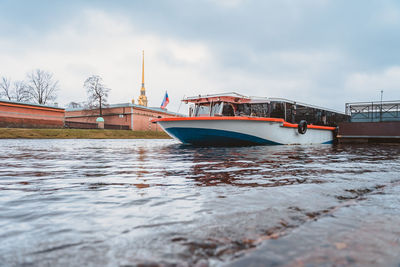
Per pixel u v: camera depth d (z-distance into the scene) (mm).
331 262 978
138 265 981
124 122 45000
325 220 1476
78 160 5062
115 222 1491
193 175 3193
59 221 1514
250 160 5078
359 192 2217
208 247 1137
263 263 975
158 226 1417
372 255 1036
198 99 12148
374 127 15695
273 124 11586
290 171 3531
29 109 32250
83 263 1004
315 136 15227
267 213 1626
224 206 1802
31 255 1076
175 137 11883
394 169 3736
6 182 2732
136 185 2568
